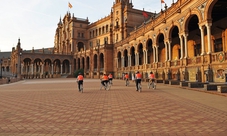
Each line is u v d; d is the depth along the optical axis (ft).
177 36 125.90
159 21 115.65
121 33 222.69
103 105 36.27
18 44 239.30
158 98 43.83
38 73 287.28
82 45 307.78
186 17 86.89
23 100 45.50
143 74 142.00
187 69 86.33
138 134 19.31
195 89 58.44
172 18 101.14
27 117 27.94
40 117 27.78
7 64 330.54
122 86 83.92
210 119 24.76
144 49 142.20
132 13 221.46
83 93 57.82
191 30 110.63
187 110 30.40
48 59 268.21
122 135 19.11
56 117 27.58
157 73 119.85
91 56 241.55
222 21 88.58
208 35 71.72
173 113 28.55
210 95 46.98
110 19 260.62
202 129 20.65
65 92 61.72
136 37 155.53
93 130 21.01
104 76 68.59
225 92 48.19
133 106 34.65
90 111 31.17
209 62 70.03
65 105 37.29
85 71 251.60
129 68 170.91
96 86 86.63
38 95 54.90
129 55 173.99
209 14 72.02
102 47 220.84
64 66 303.68
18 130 21.54
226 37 86.48
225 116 26.13
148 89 65.92
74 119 26.14
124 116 27.25
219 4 72.43
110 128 21.61
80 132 20.40
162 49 143.74
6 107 36.55
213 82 67.77
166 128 21.24
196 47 107.55
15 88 84.74
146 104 36.37
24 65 313.73
